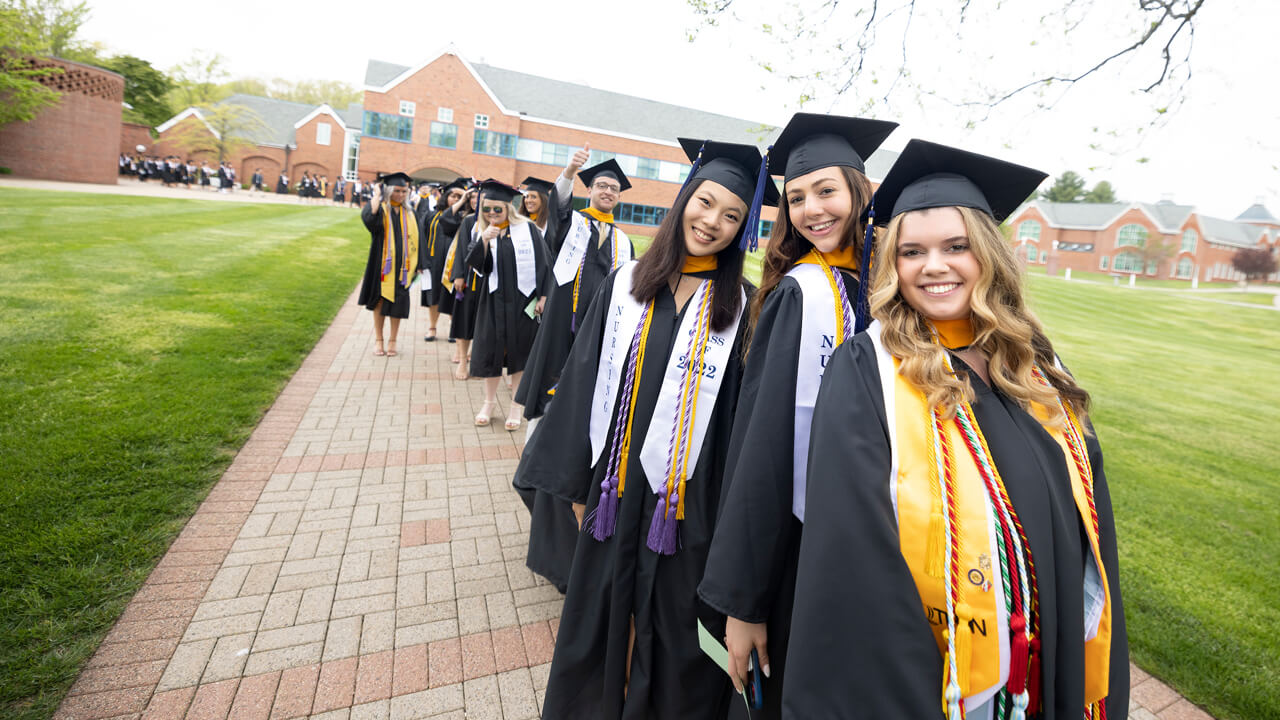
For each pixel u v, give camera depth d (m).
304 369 6.00
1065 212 63.00
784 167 1.90
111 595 2.55
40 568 2.63
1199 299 31.45
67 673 2.14
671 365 1.87
